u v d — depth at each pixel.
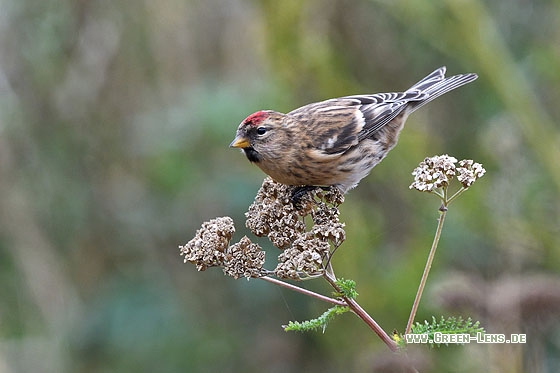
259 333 12.27
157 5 13.27
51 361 12.09
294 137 8.07
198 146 12.72
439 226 5.45
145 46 13.30
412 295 11.35
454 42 12.20
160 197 12.96
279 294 12.03
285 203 6.02
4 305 12.60
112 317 12.20
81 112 13.35
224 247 5.80
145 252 12.96
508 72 12.02
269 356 12.09
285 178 8.27
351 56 13.55
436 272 11.22
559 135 12.16
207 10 13.34
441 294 7.56
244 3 13.27
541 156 11.81
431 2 12.07
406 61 13.64
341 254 11.90
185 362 11.98
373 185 12.90
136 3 13.29
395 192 12.80
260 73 13.17
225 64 13.34
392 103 8.48
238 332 12.28
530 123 11.91
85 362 12.16
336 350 11.84
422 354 5.97
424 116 13.37
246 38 13.27
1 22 13.19
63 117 13.34
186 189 12.55
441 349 8.15
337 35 13.45
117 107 13.38
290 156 8.07
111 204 13.21
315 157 8.04
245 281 12.11
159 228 12.92
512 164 11.15
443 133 13.30
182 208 12.75
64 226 13.14
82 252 13.11
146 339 12.05
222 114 12.18
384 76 13.62
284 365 12.07
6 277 12.75
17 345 12.23
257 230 5.95
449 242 11.53
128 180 13.35
